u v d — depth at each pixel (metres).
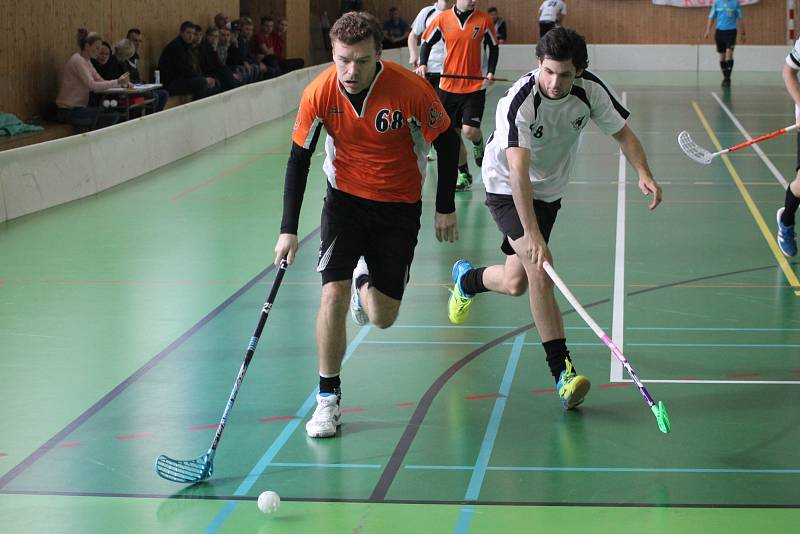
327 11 27.31
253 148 13.47
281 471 4.03
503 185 4.77
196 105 13.26
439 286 6.79
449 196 4.48
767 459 4.08
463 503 3.73
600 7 25.94
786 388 4.86
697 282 6.80
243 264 7.47
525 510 3.66
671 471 3.98
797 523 3.53
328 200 4.42
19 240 8.34
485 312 6.15
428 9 11.36
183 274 7.19
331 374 4.42
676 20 25.70
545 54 4.26
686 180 10.80
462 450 4.21
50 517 3.66
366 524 3.57
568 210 9.34
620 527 3.52
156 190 10.61
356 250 4.39
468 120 10.16
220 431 4.00
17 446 4.29
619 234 8.31
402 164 4.37
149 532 3.54
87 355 5.47
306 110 4.26
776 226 8.55
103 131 10.68
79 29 12.81
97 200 10.09
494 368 5.20
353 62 4.06
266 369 5.21
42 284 6.96
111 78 13.20
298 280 7.00
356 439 4.34
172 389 4.95
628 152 4.59
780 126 14.80
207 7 18.20
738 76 23.56
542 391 4.88
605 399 4.77
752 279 6.86
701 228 8.50
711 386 4.90
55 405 4.75
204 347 5.58
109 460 4.14
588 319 4.25
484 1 26.44
